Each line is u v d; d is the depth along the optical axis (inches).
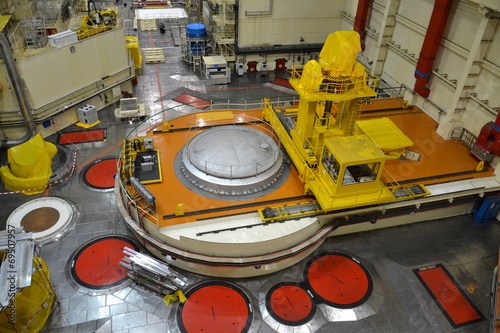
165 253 536.4
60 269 562.3
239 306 523.5
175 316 508.1
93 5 951.0
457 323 518.9
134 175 635.5
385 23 929.5
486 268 596.1
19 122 778.2
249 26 1126.4
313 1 1135.6
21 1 903.1
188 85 1111.0
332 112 829.8
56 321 497.0
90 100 921.5
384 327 509.7
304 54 1216.8
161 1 1856.5
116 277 555.5
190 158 645.3
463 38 727.1
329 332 499.8
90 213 659.4
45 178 701.3
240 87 1114.1
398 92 932.0
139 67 1165.1
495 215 676.1
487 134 656.4
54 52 788.6
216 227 545.0
